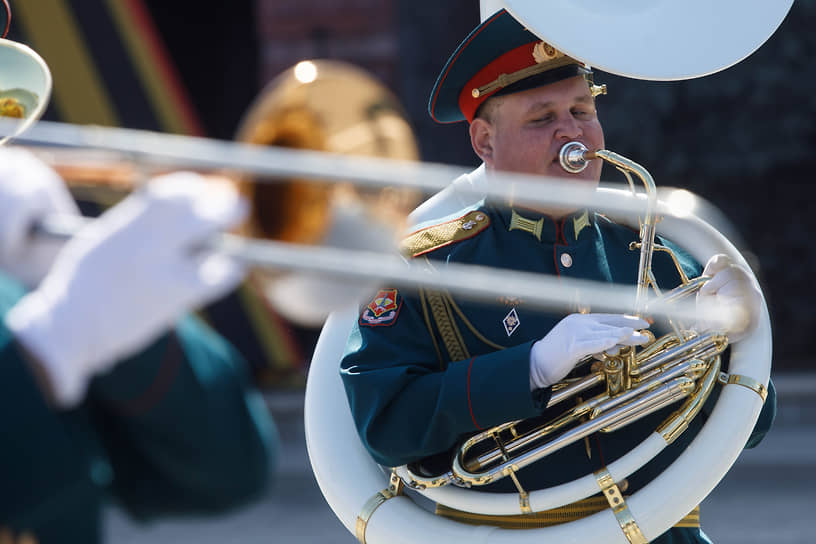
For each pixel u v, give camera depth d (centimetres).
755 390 884
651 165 3466
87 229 484
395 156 576
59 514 502
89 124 2775
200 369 511
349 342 932
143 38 2773
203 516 536
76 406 506
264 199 522
